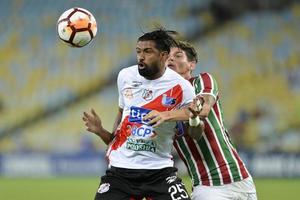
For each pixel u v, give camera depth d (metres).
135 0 99.81
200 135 21.69
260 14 97.12
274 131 83.44
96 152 80.88
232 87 90.00
